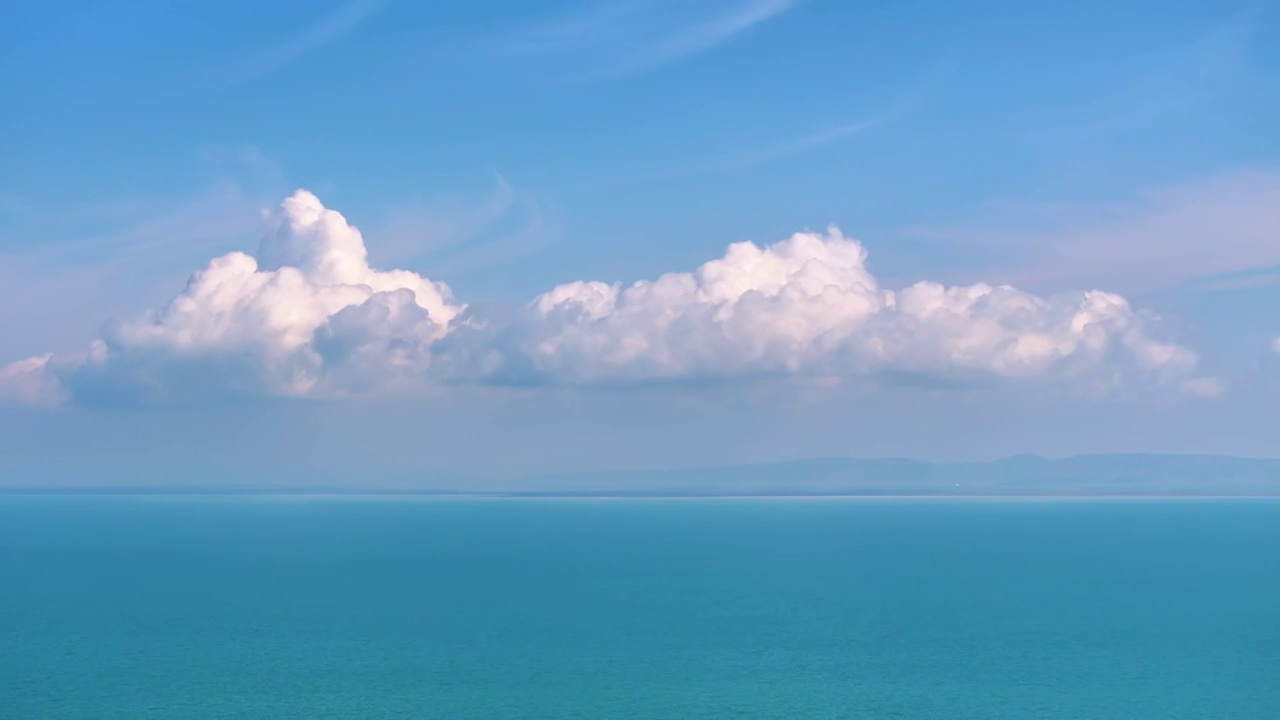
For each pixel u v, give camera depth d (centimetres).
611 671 8706
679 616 11662
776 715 7438
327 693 7969
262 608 12300
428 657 9250
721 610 12156
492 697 7869
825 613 11906
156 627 10856
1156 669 8838
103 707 7581
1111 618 11544
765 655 9381
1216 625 11088
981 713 7519
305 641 10038
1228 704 7769
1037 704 7750
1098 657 9312
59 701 7744
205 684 8238
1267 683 8369
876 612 11975
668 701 7775
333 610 12131
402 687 8150
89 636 10312
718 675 8588
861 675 8594
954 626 11000
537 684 8262
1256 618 11575
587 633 10494
